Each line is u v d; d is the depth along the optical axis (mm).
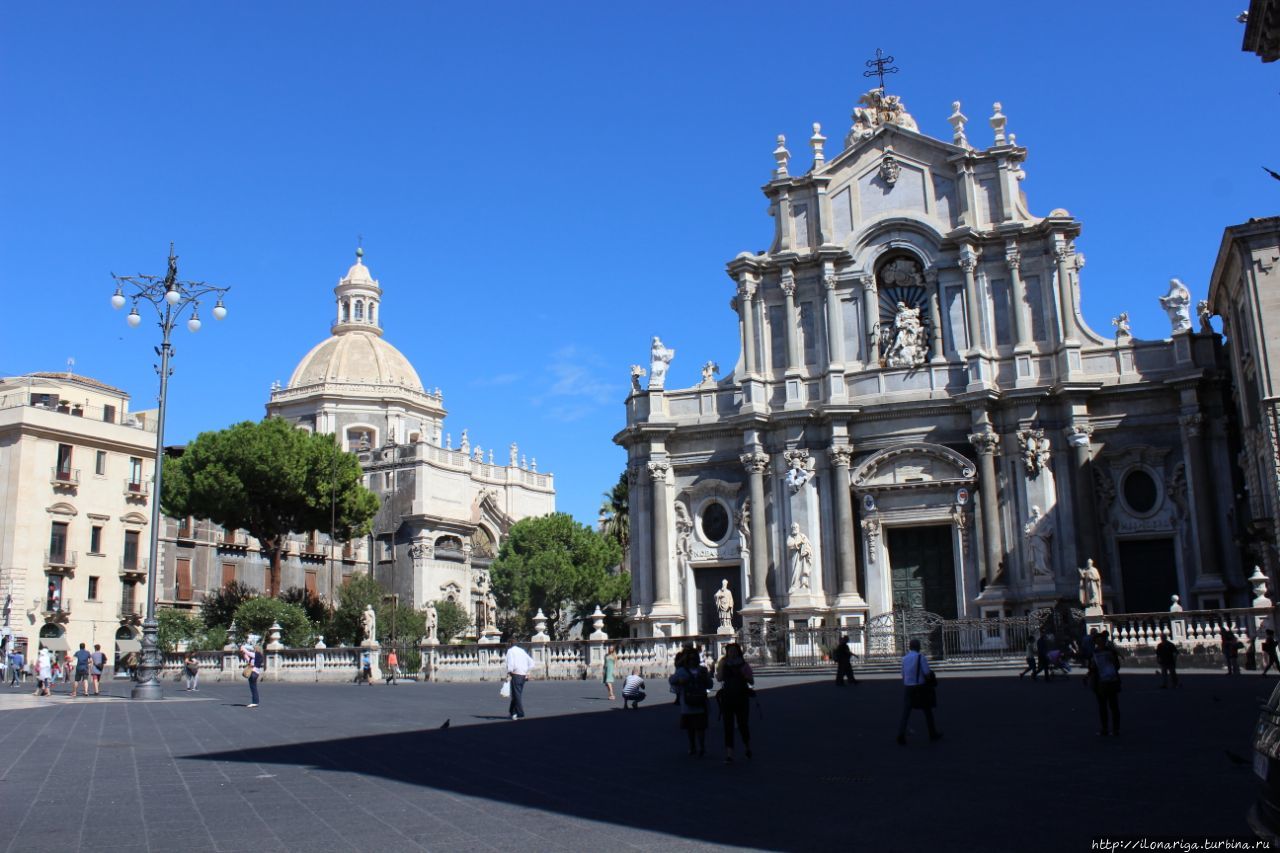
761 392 51188
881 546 48688
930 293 49969
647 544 52406
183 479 71312
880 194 51469
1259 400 35094
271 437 71438
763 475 50625
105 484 77625
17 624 70375
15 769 18406
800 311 51625
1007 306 48938
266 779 16688
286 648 54000
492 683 46625
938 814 12602
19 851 11508
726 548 51219
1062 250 48094
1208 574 44031
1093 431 47125
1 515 72000
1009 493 47469
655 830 12047
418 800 14336
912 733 21094
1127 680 32625
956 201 50219
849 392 50375
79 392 84438
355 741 22359
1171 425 46406
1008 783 14633
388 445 98688
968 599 47250
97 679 43781
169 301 39000
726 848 11055
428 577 95250
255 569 88125
